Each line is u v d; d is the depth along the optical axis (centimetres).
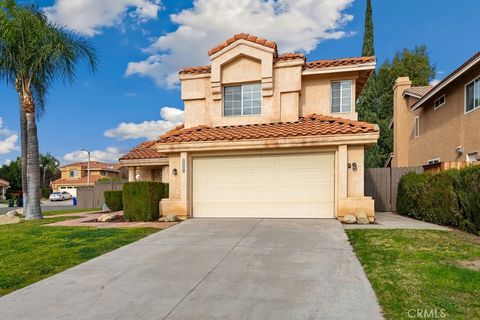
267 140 1130
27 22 1402
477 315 393
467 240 779
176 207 1206
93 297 486
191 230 972
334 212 1120
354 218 1048
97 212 1875
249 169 1195
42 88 1523
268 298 462
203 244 791
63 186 6625
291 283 519
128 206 1244
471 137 1527
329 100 1371
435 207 1059
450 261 608
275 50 1348
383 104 3875
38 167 1530
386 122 3459
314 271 574
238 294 480
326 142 1088
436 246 717
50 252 761
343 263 615
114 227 1096
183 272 588
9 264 669
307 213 1143
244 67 1387
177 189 1238
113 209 1938
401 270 557
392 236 822
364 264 603
